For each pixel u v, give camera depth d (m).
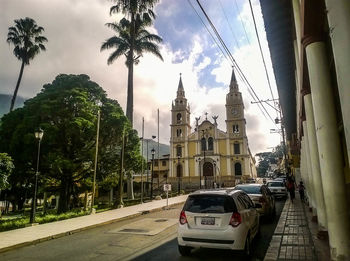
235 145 66.75
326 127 5.59
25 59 34.91
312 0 4.73
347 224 5.34
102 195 36.62
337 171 5.48
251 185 12.62
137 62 32.16
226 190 7.09
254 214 7.71
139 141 23.75
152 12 31.45
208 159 66.25
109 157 22.33
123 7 30.36
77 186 23.30
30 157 17.89
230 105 69.25
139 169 24.48
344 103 2.55
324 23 5.35
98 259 6.73
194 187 63.81
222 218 6.22
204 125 69.88
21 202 30.05
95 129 19.34
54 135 17.61
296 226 9.95
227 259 6.36
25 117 18.12
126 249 7.66
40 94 20.20
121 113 22.41
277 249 6.81
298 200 20.58
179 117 72.88
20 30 35.12
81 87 20.42
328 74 5.59
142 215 16.11
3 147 18.25
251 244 6.71
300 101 9.70
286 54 9.94
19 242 8.57
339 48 2.62
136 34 32.00
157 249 7.53
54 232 10.23
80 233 10.66
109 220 13.32
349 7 2.56
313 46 5.68
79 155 19.58
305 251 6.55
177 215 15.37
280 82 12.53
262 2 7.25
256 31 8.67
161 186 59.09
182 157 69.56
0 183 11.95
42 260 6.87
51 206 32.12
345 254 5.21
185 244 6.43
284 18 7.88
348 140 2.51
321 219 8.01
